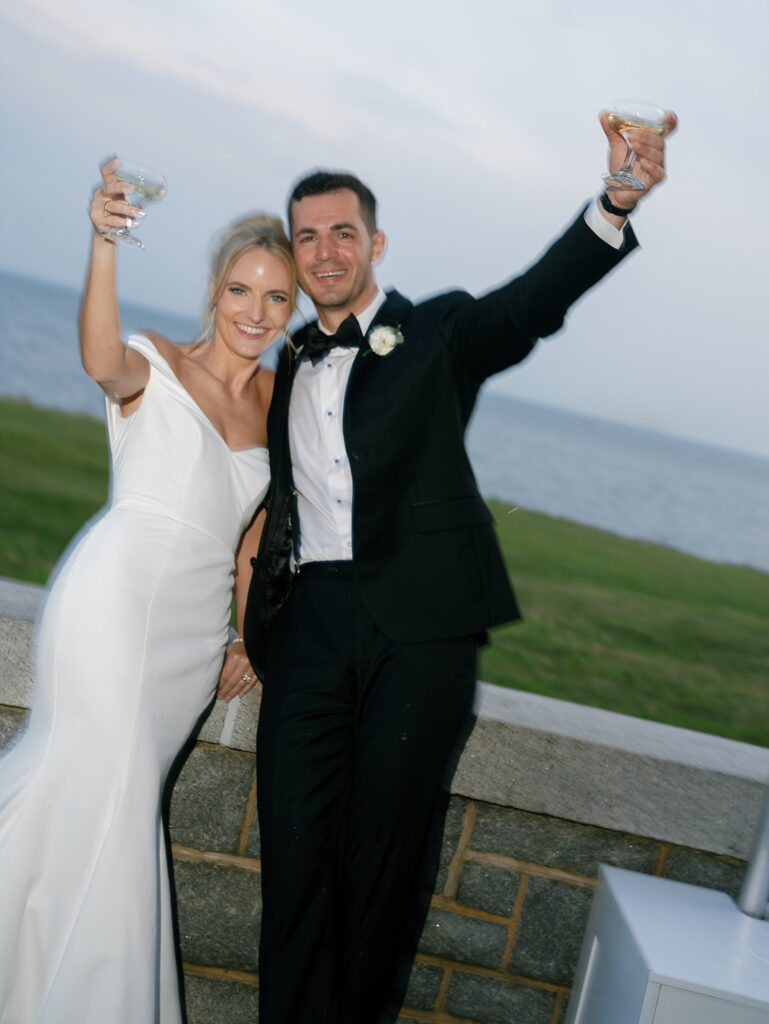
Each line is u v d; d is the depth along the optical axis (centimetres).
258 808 228
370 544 223
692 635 3662
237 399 257
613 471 6731
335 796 226
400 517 225
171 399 239
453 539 224
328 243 242
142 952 221
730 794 254
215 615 243
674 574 4478
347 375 236
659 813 255
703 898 245
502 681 2973
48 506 3634
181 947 267
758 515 6297
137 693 226
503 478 6253
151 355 239
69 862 220
